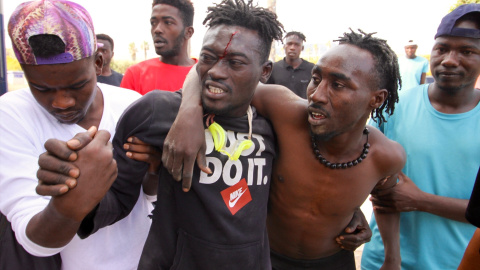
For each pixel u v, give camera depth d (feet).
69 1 3.71
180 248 4.02
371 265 6.90
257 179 4.37
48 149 3.01
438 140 6.03
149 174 4.67
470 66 5.63
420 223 6.19
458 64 5.64
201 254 3.98
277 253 5.62
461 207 5.69
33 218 3.30
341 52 4.20
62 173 3.00
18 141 3.81
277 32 4.26
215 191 4.06
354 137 4.68
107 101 4.63
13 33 3.41
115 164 3.31
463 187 5.95
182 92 4.26
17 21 3.40
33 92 3.74
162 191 4.16
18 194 3.59
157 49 10.19
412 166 6.21
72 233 3.26
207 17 4.20
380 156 5.01
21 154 3.76
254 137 4.45
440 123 6.04
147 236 4.63
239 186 4.19
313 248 5.36
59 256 4.33
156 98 4.10
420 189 5.94
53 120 4.11
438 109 6.13
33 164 3.79
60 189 2.94
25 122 3.92
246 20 3.99
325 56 4.27
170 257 4.11
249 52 3.93
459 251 6.06
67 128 4.17
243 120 4.34
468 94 5.98
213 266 3.97
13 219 3.51
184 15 10.21
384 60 4.40
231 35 3.86
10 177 3.63
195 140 3.68
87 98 3.94
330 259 5.56
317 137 4.49
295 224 5.20
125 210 4.14
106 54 14.55
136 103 4.07
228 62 3.89
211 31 3.99
